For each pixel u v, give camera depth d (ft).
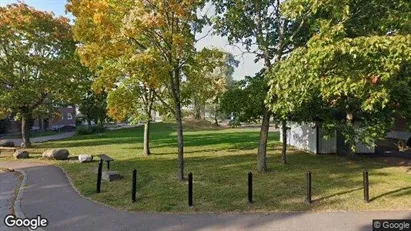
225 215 24.35
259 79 37.45
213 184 33.73
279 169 41.98
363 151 56.85
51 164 49.52
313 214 24.14
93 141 91.86
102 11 31.09
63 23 72.69
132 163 48.67
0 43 67.46
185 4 32.65
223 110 39.32
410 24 27.91
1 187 35.96
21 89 67.56
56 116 81.00
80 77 74.08
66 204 27.89
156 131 127.24
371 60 22.81
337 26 26.55
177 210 25.72
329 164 45.91
